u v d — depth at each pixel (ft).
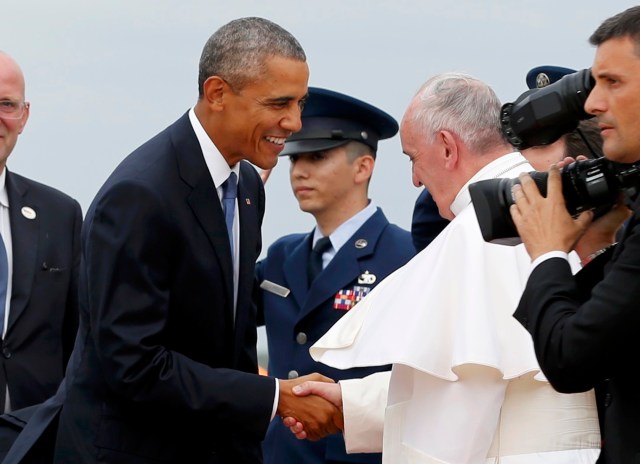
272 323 69.36
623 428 39.65
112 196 52.95
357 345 50.16
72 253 75.72
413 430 48.60
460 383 47.75
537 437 47.09
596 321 38.06
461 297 47.91
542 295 39.91
